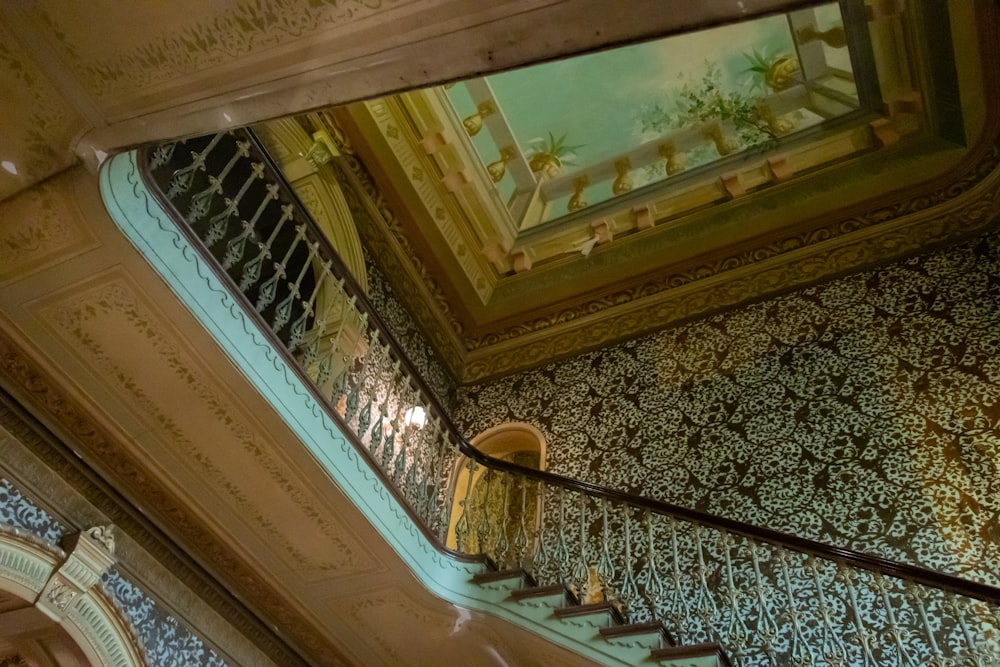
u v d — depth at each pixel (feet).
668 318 26.86
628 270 28.19
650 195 27.71
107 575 15.87
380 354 18.58
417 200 27.30
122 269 13.01
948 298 22.16
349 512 15.85
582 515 18.33
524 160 27.94
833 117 25.59
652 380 25.41
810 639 17.34
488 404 27.99
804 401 22.22
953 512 18.26
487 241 28.81
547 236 28.78
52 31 9.52
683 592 19.30
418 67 8.16
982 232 23.02
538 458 27.58
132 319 13.70
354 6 7.89
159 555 16.96
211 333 13.70
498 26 7.38
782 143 26.32
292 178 25.91
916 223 24.43
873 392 21.38
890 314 22.80
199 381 14.39
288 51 8.66
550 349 28.48
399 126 26.14
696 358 25.17
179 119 10.12
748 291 26.00
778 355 23.72
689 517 16.94
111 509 16.29
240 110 9.62
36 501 15.02
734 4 6.32
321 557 17.11
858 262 24.59
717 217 27.12
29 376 14.70
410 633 18.02
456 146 26.40
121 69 9.71
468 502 21.35
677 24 6.70
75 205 12.12
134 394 14.83
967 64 22.25
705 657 14.17
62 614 14.84
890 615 13.99
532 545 21.30
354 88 8.73
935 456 19.38
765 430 22.18
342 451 15.81
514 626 16.15
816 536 19.36
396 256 28.04
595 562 20.49
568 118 26.86
